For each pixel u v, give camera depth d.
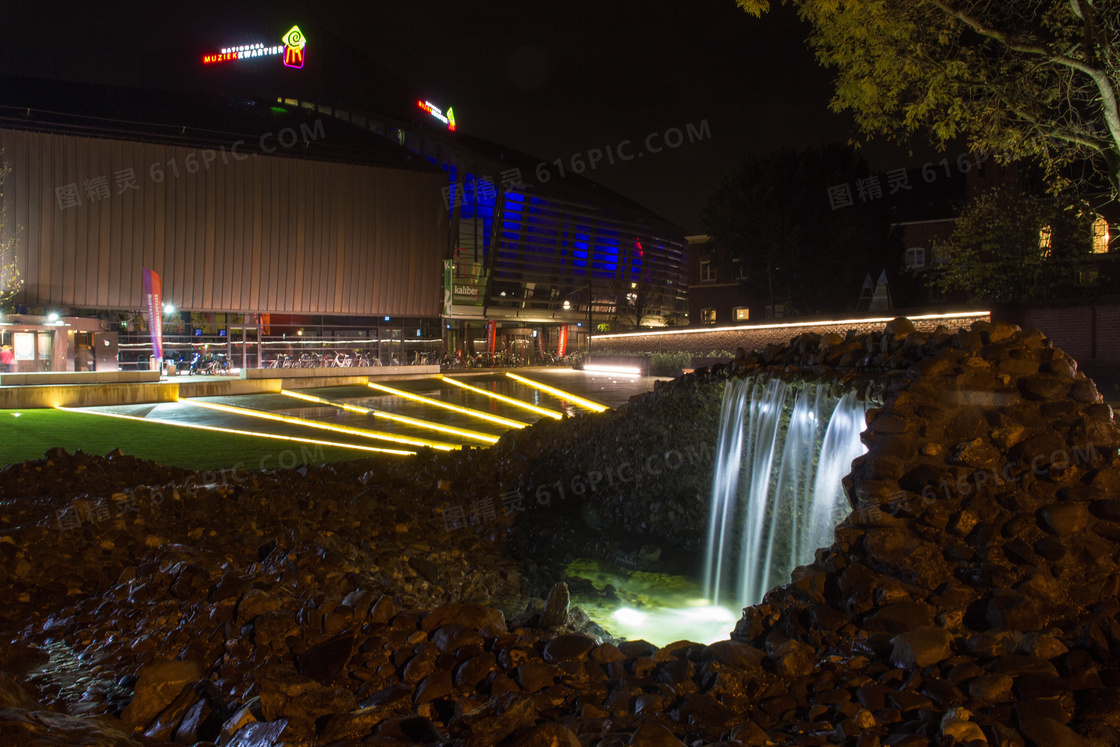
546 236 67.56
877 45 12.80
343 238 54.78
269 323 54.25
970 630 3.86
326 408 26.61
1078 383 4.73
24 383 26.78
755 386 7.44
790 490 6.74
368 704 3.51
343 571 5.37
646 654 4.02
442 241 59.75
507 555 8.22
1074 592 3.99
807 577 4.33
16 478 8.33
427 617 4.23
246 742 2.95
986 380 4.74
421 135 64.56
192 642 4.22
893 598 3.97
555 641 3.96
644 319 80.75
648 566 7.81
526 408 26.47
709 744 2.92
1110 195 16.42
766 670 3.65
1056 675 3.29
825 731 3.10
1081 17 11.22
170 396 29.75
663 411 8.96
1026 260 22.72
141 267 47.91
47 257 44.84
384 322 59.81
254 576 4.94
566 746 2.70
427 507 8.90
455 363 61.97
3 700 3.05
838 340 7.05
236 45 75.56
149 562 5.39
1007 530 4.19
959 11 11.96
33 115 44.44
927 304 33.19
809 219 32.47
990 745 2.91
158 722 3.34
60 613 4.85
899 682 3.43
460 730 3.02
